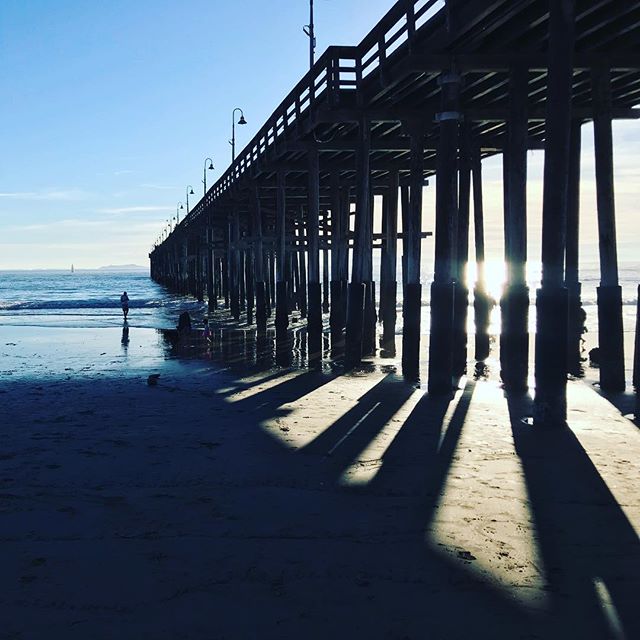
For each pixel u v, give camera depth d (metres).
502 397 11.73
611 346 12.09
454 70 10.81
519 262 11.98
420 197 14.60
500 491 6.71
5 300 61.34
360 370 15.58
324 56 14.45
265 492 6.84
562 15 8.69
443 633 4.05
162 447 8.75
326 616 4.27
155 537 5.63
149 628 4.14
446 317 11.69
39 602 4.48
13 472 7.63
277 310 21.72
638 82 12.95
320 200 29.17
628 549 5.26
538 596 4.51
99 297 67.19
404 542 5.45
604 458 7.77
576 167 14.95
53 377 15.16
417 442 8.76
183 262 65.88
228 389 13.35
